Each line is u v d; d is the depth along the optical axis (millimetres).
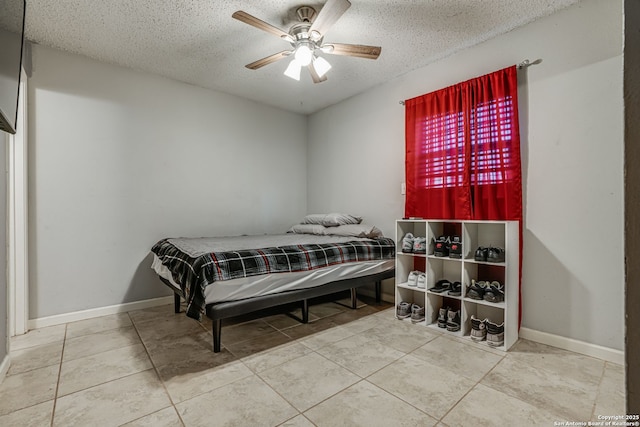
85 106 2828
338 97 3885
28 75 2559
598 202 2018
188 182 3449
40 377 1767
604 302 1988
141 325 2613
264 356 2031
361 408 1484
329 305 3205
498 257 2201
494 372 1817
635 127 553
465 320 2373
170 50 2750
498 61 2516
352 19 2311
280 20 2332
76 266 2764
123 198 3025
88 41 2592
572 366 1888
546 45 2254
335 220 3492
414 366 1891
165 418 1412
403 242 2826
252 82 3443
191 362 1945
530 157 2320
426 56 2865
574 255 2111
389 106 3396
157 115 3244
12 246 2395
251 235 3703
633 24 566
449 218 2754
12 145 2408
